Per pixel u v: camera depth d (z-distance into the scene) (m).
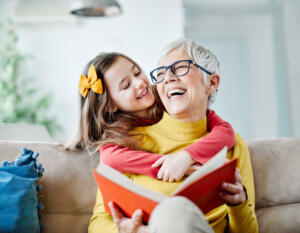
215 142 1.19
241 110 4.07
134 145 1.28
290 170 1.39
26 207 1.15
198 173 0.88
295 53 4.03
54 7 3.94
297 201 1.37
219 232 1.14
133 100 1.37
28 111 3.67
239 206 1.01
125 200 0.88
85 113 1.40
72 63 4.03
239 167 1.25
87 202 1.34
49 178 1.35
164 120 1.32
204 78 1.28
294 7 4.04
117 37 4.05
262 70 4.08
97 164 1.38
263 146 1.44
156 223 0.69
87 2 2.67
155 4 4.07
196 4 4.09
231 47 4.11
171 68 1.25
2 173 1.16
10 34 3.80
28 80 3.78
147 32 4.06
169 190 1.10
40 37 4.03
